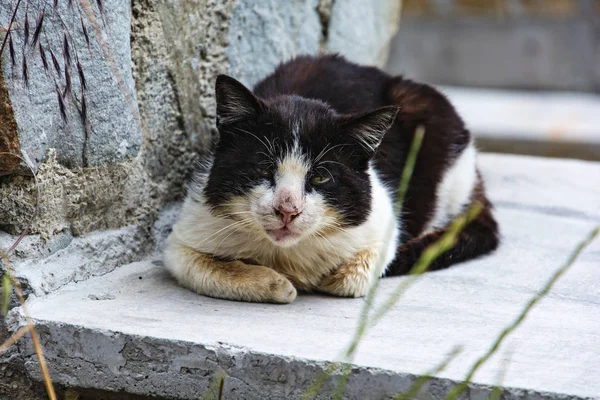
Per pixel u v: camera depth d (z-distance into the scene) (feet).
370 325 3.98
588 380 3.94
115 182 4.44
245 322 4.19
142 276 4.46
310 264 4.44
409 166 3.84
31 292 4.22
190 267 4.37
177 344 4.06
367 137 4.38
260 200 4.29
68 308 4.20
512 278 4.57
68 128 4.26
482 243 4.75
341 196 4.36
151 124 4.59
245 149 4.35
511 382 3.92
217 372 4.04
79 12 4.23
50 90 4.20
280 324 4.18
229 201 4.35
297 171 4.31
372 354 4.02
